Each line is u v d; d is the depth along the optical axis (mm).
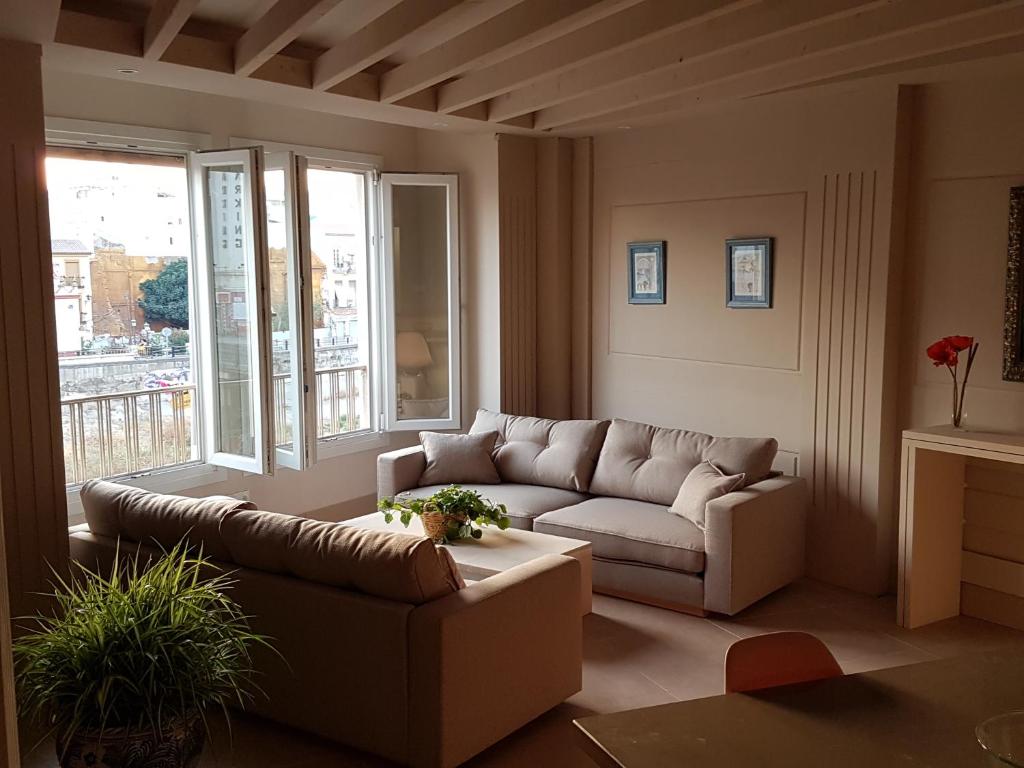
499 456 5613
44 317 3854
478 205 6238
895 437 4820
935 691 1979
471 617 2996
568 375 6484
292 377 5570
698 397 5727
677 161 5672
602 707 3586
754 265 5293
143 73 4277
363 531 3158
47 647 2641
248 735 3383
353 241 6637
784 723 1830
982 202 4391
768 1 3611
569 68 4203
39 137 3762
